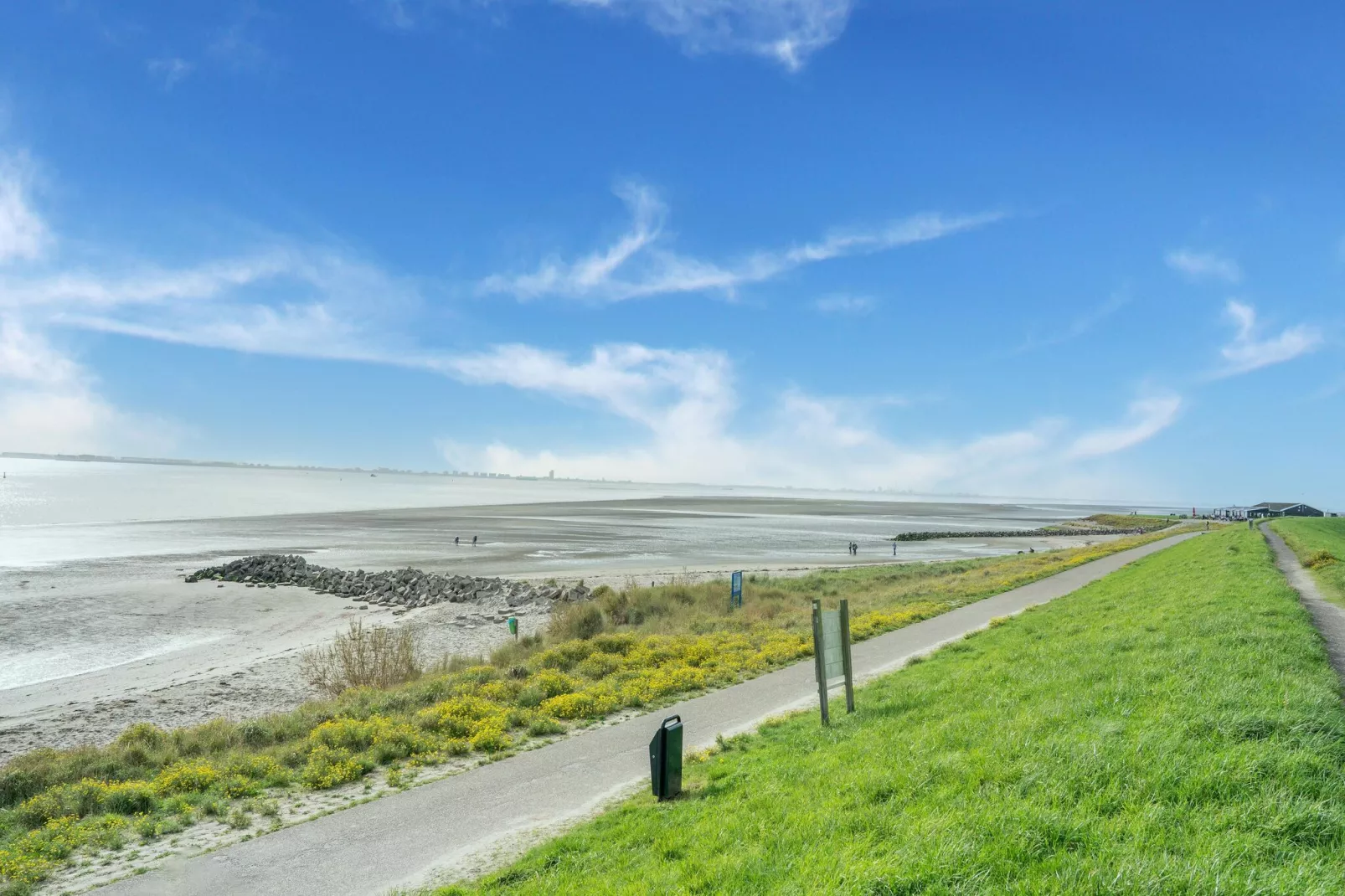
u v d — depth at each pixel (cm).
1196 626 1339
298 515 12319
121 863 909
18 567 5253
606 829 873
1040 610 2375
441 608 3900
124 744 1487
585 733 1406
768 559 6662
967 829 597
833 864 601
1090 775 661
